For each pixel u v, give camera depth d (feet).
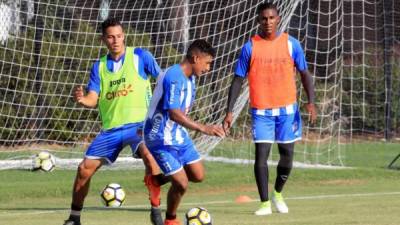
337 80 188.24
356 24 206.90
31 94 137.08
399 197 98.07
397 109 194.18
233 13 140.26
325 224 68.33
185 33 142.31
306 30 160.76
